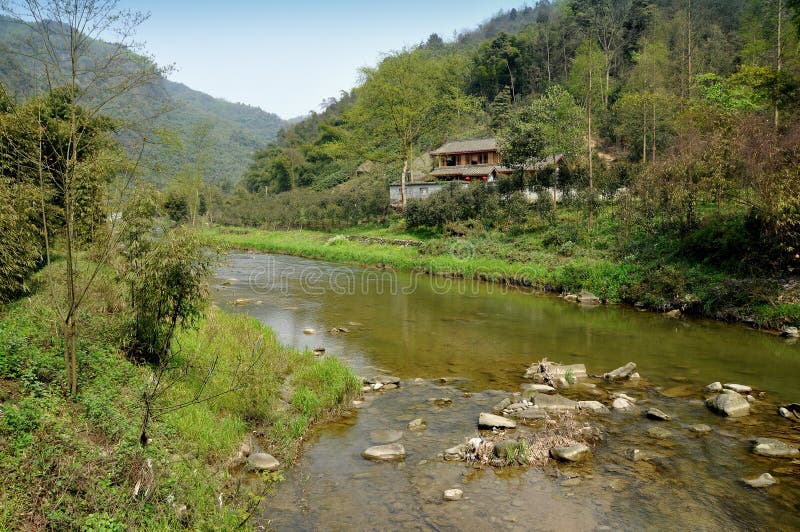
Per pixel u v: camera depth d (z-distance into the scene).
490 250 30.81
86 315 10.52
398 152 57.50
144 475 6.30
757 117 22.50
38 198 10.74
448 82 51.06
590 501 7.22
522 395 11.34
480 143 54.50
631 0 77.81
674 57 56.41
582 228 29.83
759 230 19.52
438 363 13.91
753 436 9.24
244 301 22.17
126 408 7.99
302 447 8.95
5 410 6.46
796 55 32.16
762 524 6.66
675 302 19.89
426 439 9.25
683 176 23.50
